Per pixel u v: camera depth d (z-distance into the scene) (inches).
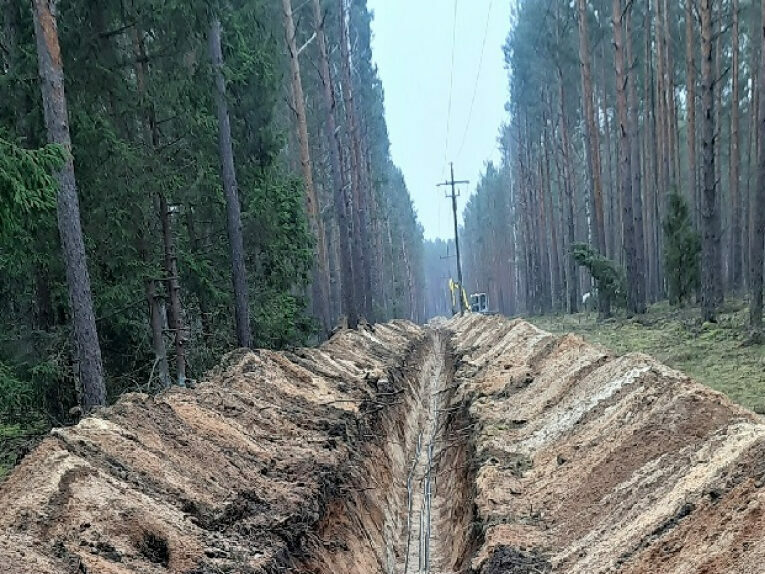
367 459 385.1
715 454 207.5
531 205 1811.0
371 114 1550.2
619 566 183.5
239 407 361.7
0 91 378.0
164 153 492.1
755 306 480.7
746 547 151.0
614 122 1425.9
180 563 197.9
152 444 264.4
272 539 233.3
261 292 642.8
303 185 705.0
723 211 1344.7
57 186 305.0
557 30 1187.9
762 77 498.0
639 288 777.6
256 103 614.5
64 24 399.9
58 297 442.6
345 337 733.9
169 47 453.4
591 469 265.3
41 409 416.5
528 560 222.7
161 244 507.2
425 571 319.9
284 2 782.5
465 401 494.3
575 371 395.5
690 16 861.2
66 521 193.0
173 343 557.6
